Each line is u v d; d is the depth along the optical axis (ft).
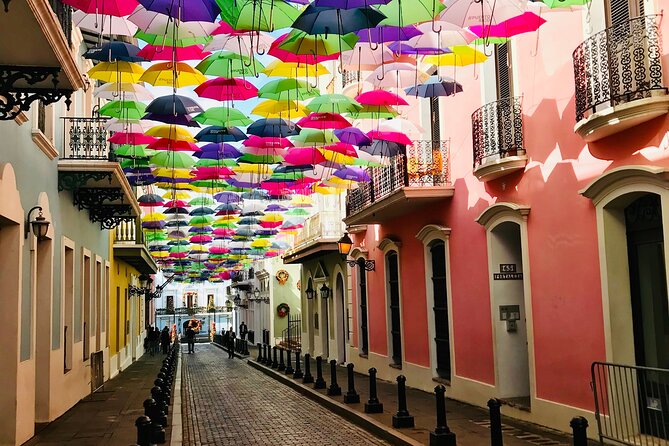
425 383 55.57
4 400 32.86
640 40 28.02
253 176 62.49
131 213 65.00
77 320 52.75
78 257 53.42
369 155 50.60
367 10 24.00
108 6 24.90
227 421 46.26
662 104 27.14
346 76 68.90
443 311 53.26
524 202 39.63
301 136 44.19
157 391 37.45
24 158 35.76
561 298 35.76
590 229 33.22
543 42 37.09
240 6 25.55
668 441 28.81
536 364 38.27
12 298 33.63
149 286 157.07
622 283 31.83
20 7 21.47
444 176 50.88
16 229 34.27
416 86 35.42
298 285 151.53
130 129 44.27
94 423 42.04
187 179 62.95
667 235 27.55
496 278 43.29
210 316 274.77
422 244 56.24
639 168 28.35
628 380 31.04
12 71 26.43
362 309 76.48
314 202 99.96
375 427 39.29
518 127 39.52
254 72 34.88
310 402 54.75
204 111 40.27
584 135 31.45
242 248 125.80
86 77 51.90
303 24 24.16
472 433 36.11
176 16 24.56
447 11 26.61
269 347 93.66
